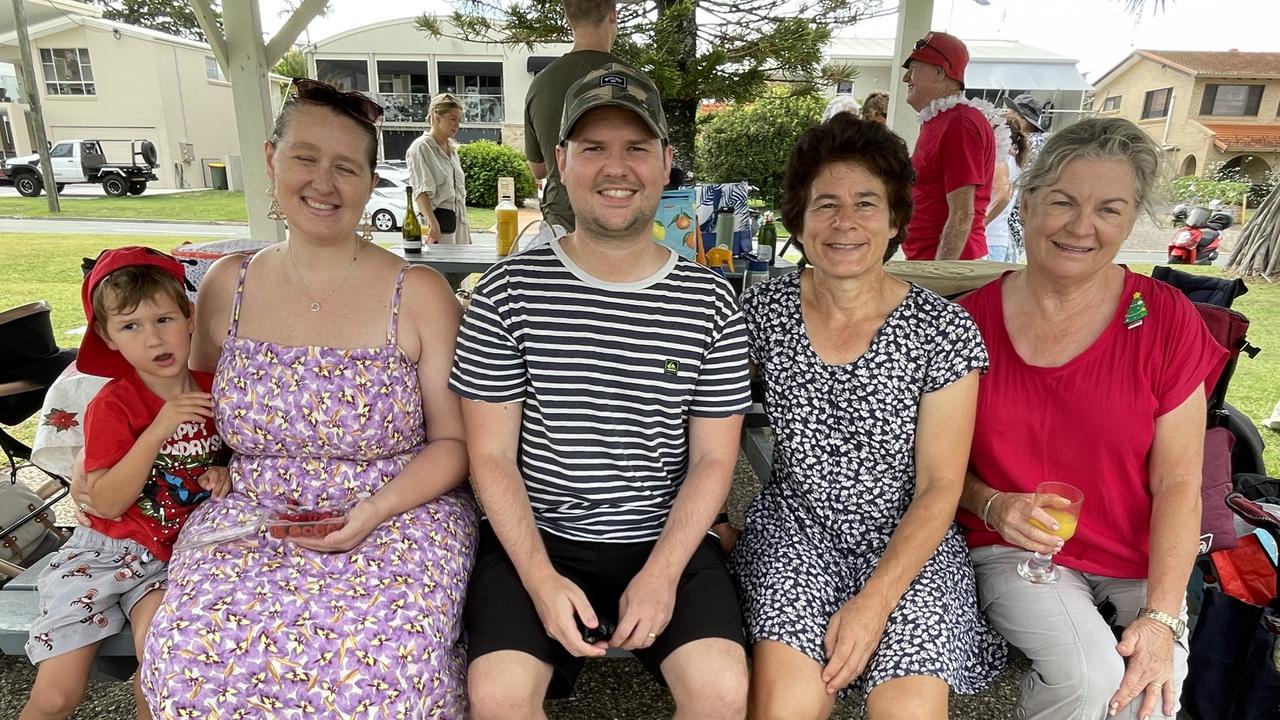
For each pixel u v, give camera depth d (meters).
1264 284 8.48
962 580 1.67
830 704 1.51
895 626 1.53
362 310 1.72
